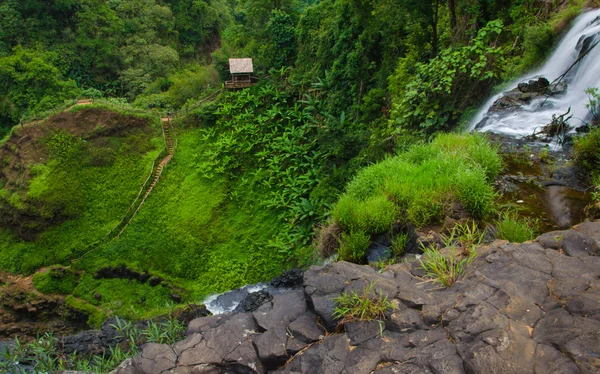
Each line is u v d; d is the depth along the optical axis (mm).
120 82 36438
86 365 5938
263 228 19750
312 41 27000
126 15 39344
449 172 7148
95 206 22188
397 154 10203
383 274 4668
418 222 6637
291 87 26703
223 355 4000
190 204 21609
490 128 9430
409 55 18000
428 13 15773
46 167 22875
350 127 21281
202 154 24219
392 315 3863
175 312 13906
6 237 22156
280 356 3861
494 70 11969
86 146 23766
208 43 46625
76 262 19984
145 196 22297
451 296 3984
